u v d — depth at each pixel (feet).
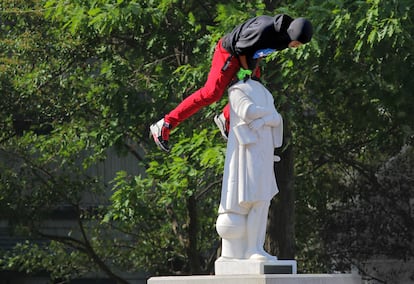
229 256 73.36
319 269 176.04
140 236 180.65
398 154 178.60
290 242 142.31
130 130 155.43
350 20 119.34
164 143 74.79
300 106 145.79
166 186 138.62
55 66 159.53
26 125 173.37
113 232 207.10
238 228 72.74
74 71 160.45
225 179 73.36
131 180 149.48
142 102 150.61
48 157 171.22
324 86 142.20
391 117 145.07
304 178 169.89
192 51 144.66
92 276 223.92
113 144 152.87
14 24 169.58
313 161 170.71
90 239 197.26
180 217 173.68
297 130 155.63
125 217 147.74
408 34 118.11
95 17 133.90
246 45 71.82
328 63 131.23
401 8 117.19
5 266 187.73
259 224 72.95
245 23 72.74
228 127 75.77
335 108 159.63
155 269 182.50
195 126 144.56
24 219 169.89
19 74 160.86
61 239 173.17
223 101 132.36
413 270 185.06
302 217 173.88
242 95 72.49
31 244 201.98
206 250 185.57
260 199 72.33
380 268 189.37
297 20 70.74
